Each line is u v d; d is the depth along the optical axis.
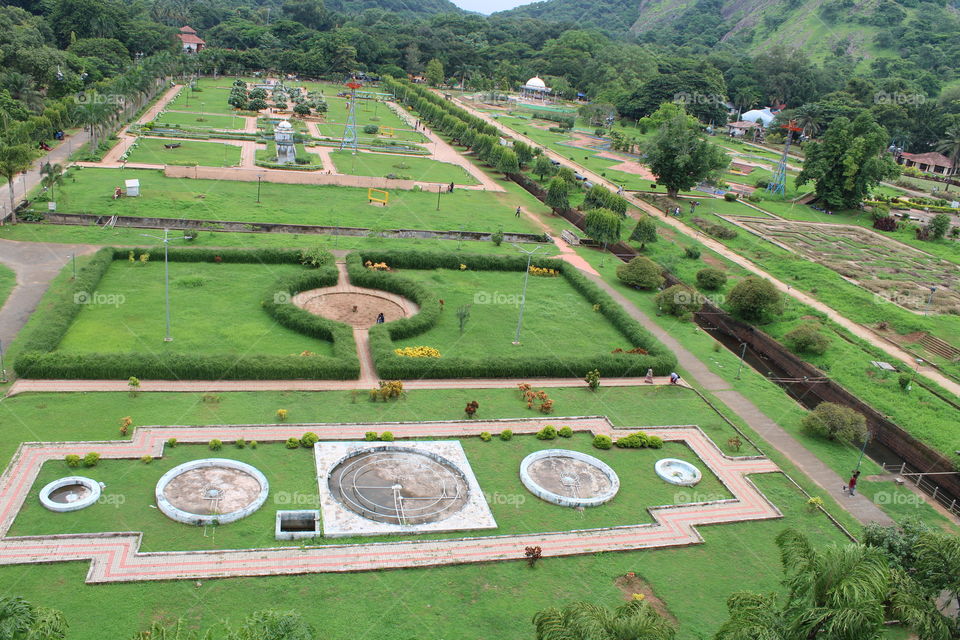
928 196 159.88
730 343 84.00
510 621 36.78
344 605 36.72
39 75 156.50
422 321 69.94
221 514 42.16
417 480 48.12
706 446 56.50
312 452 49.84
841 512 50.03
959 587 33.59
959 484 55.84
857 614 26.98
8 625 25.88
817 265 102.69
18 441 47.12
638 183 151.00
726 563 43.25
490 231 106.81
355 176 124.25
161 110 177.25
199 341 62.97
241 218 98.19
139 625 34.06
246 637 29.41
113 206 96.44
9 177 87.88
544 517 45.75
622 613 28.12
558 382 64.31
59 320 61.94
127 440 48.62
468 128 167.38
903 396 68.62
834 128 137.25
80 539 39.28
